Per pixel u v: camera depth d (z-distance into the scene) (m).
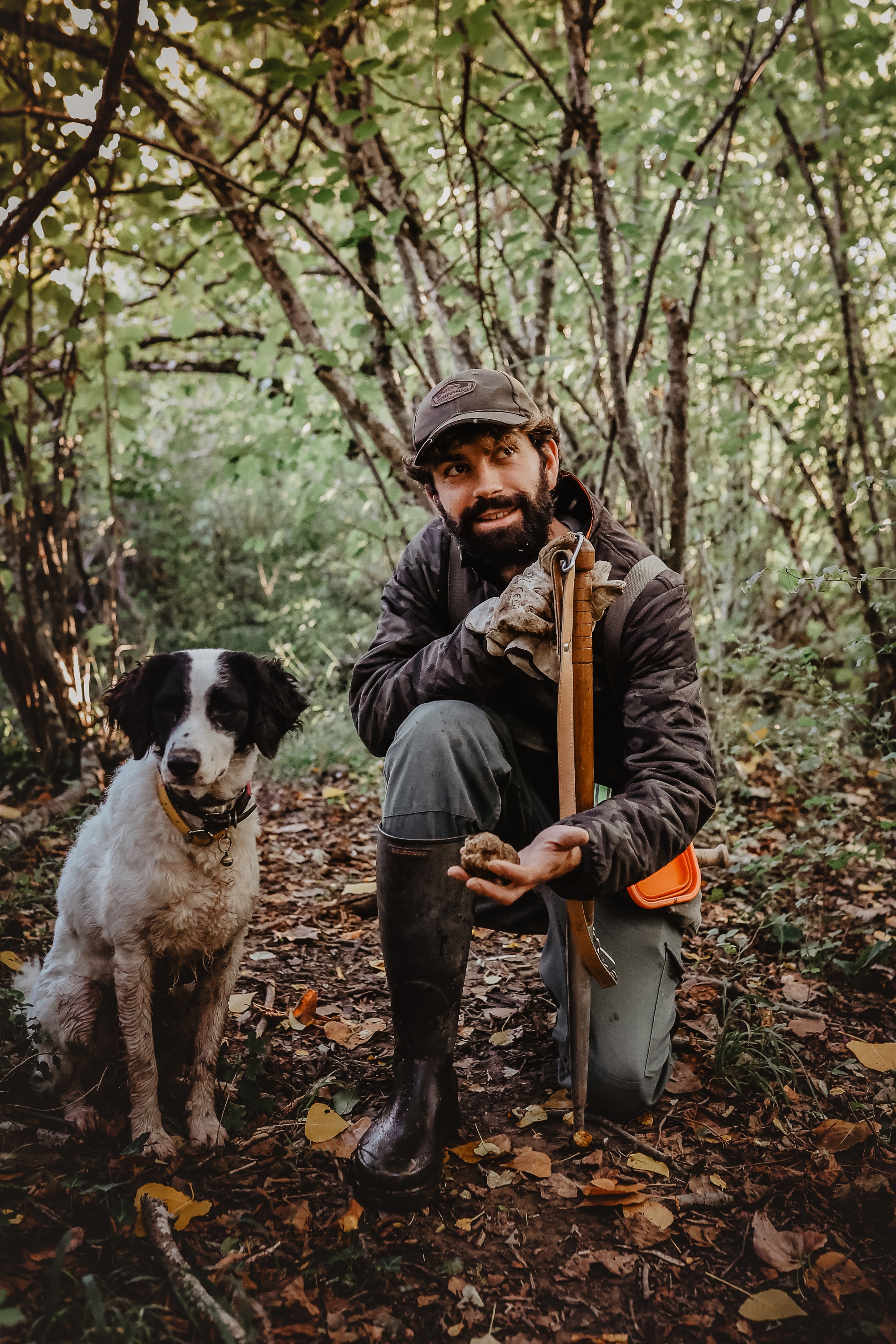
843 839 3.63
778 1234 1.67
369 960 2.91
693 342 5.11
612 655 1.89
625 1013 1.96
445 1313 1.51
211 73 3.65
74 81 3.66
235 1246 1.62
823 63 4.52
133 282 6.31
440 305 4.38
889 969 2.71
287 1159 1.87
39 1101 2.09
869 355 5.55
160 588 8.33
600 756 2.07
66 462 5.10
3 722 5.57
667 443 4.62
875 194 5.09
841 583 3.25
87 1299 1.42
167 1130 2.02
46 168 4.04
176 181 4.50
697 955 2.81
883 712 3.69
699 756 1.81
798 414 5.67
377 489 6.21
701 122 4.36
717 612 5.45
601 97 4.28
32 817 3.91
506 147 4.03
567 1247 1.67
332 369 4.11
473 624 1.83
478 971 2.80
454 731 1.84
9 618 4.73
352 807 4.65
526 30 4.13
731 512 5.44
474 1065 2.29
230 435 6.96
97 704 4.97
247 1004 2.55
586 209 4.37
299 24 3.37
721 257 5.10
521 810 2.02
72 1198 1.69
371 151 4.16
